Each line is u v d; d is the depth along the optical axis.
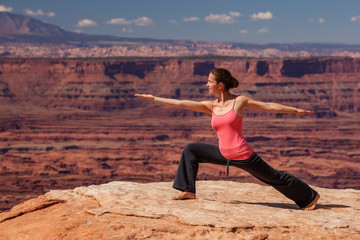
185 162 6.59
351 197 7.55
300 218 5.78
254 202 6.89
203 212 5.88
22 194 101.44
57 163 129.75
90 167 131.50
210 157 6.46
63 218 5.62
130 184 7.50
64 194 6.65
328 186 121.88
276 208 6.37
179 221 5.53
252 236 5.23
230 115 5.95
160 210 5.88
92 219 5.60
